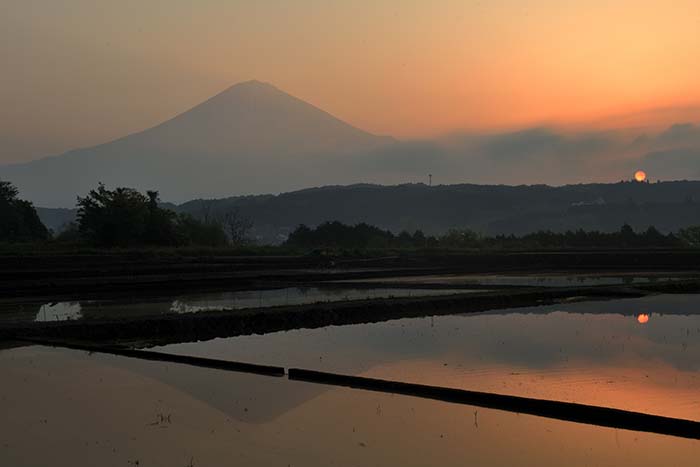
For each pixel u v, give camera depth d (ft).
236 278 128.36
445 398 38.81
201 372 46.52
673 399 38.14
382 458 28.07
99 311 84.33
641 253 187.52
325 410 35.91
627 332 65.10
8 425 32.73
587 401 37.68
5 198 224.74
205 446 29.48
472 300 90.84
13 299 97.50
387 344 59.36
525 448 29.55
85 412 35.24
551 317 77.92
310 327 74.43
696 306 88.02
